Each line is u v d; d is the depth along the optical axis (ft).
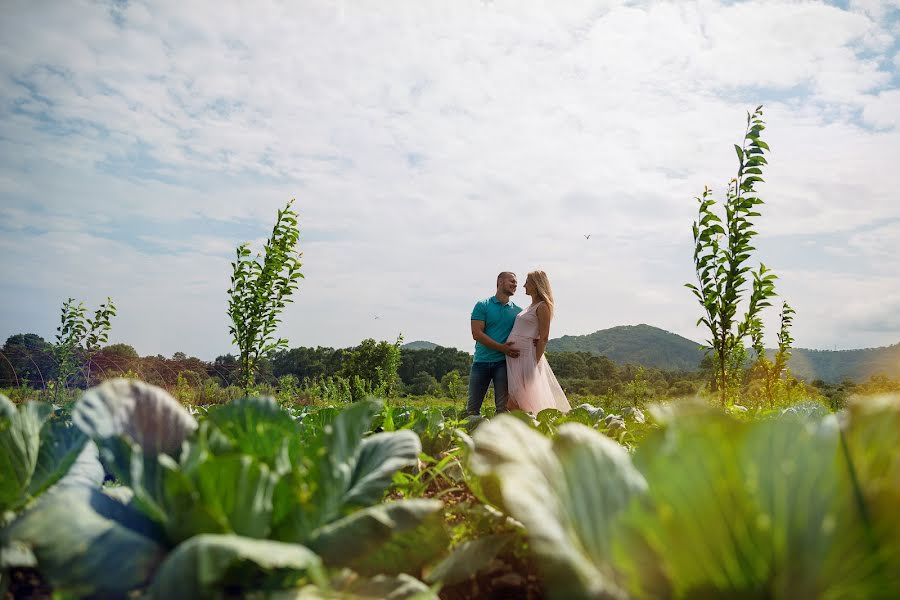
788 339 44.27
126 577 4.41
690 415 3.77
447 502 9.18
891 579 3.33
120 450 5.28
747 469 3.56
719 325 21.77
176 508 4.64
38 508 4.91
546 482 4.54
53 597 4.61
